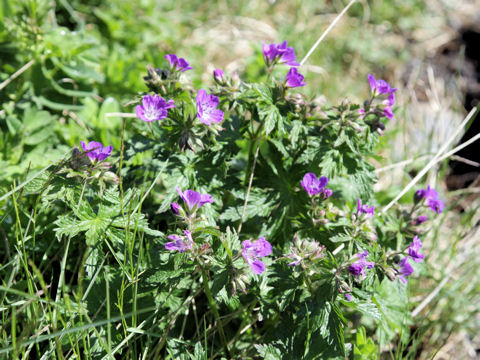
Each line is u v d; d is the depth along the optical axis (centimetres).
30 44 100
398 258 85
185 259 80
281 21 142
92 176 81
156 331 84
